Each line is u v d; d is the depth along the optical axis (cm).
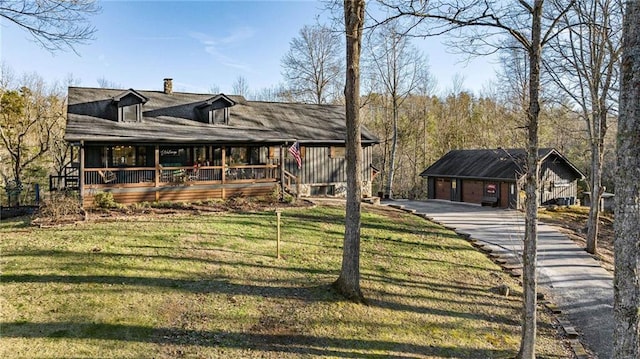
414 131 3900
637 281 478
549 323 911
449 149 3988
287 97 3881
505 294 1012
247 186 1812
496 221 1888
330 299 855
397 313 858
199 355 634
